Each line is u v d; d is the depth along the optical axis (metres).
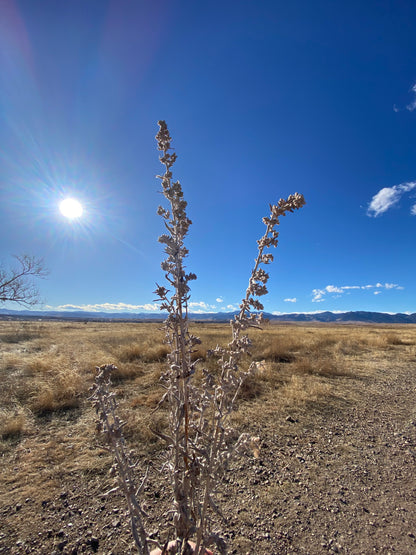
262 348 11.70
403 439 4.35
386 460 3.76
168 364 1.29
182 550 1.26
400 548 2.38
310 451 3.94
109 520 2.61
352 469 3.54
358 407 5.64
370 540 2.46
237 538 2.45
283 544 2.40
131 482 1.29
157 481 3.14
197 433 1.37
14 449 3.78
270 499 2.95
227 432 1.29
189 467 1.23
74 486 3.06
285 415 5.05
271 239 1.32
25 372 7.15
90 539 2.40
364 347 13.85
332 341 15.68
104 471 3.30
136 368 7.78
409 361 10.48
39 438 4.08
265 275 1.29
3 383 6.18
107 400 1.32
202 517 1.29
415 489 3.17
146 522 2.56
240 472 3.41
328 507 2.86
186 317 1.27
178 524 1.22
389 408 5.64
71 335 18.36
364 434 4.49
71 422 4.61
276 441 4.17
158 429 4.16
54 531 2.49
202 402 1.37
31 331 19.80
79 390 5.80
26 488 3.02
